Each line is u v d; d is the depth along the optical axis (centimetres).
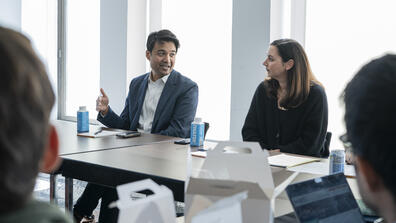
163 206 79
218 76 408
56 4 560
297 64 248
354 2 325
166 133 271
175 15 443
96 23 516
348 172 162
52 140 49
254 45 364
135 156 190
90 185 254
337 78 338
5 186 41
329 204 85
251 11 364
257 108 267
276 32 361
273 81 262
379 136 44
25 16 598
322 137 247
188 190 84
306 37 355
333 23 338
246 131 266
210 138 416
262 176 89
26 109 41
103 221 243
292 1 360
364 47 322
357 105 47
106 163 174
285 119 254
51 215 44
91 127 287
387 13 308
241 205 83
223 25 402
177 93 283
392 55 49
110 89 486
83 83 539
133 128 293
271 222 84
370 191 49
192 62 428
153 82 295
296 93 247
